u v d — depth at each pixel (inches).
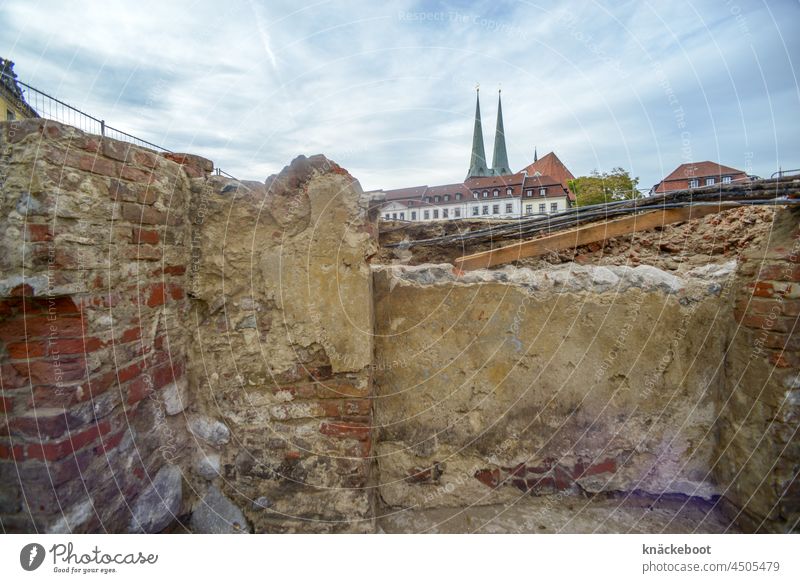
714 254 91.1
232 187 67.1
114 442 53.2
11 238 43.9
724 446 70.7
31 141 44.1
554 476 75.3
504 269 83.2
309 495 66.1
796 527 58.9
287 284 65.8
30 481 46.3
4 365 46.5
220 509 66.6
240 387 67.2
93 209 49.8
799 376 58.8
